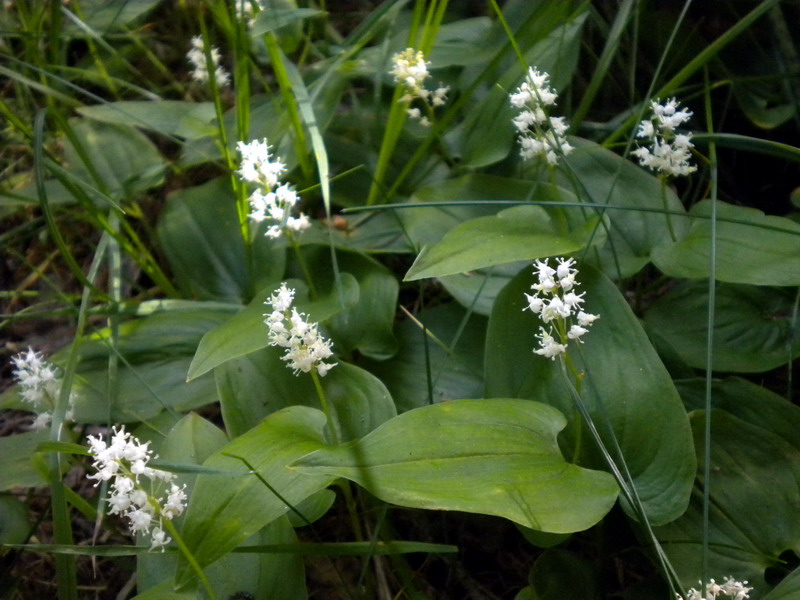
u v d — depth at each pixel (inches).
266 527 6.1
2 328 10.5
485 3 12.1
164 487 6.4
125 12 11.2
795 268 6.8
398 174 10.0
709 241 7.4
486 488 5.2
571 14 9.7
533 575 6.6
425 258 6.7
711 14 11.2
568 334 5.9
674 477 6.2
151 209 11.2
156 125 9.9
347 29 13.0
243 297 9.4
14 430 9.5
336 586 7.3
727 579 5.9
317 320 7.2
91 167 9.5
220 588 5.9
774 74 10.5
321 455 5.3
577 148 8.7
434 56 10.1
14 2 12.1
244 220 8.7
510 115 9.2
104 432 8.6
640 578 7.2
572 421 6.6
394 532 7.6
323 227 9.5
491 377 6.9
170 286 9.8
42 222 10.8
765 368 7.7
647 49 11.3
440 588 7.6
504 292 7.1
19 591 7.7
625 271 7.7
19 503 7.3
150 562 6.2
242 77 8.9
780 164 10.6
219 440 6.8
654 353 6.5
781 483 6.5
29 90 11.4
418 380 8.1
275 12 8.7
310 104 8.4
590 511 5.2
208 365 6.8
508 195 8.6
